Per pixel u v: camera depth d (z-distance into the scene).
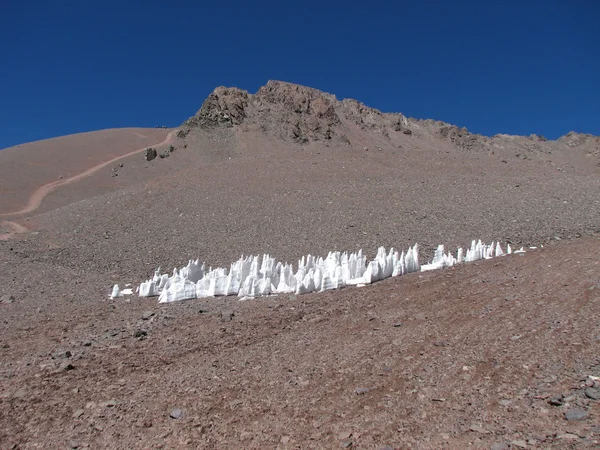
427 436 5.26
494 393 6.04
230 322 11.32
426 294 12.05
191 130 80.31
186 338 10.27
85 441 6.01
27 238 30.70
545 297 10.23
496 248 19.14
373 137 88.38
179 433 6.00
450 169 48.28
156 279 17.39
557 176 42.47
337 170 48.19
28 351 10.16
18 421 6.67
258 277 16.08
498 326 8.66
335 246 24.92
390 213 31.47
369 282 14.67
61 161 69.62
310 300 12.93
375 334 9.13
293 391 6.89
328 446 5.33
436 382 6.62
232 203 36.66
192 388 7.38
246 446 5.55
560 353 6.96
